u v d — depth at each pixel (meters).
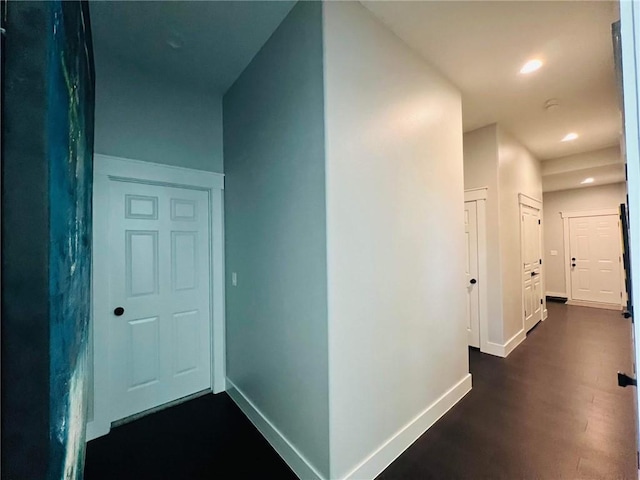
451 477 1.59
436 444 1.85
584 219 6.27
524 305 3.97
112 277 2.13
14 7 0.51
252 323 2.20
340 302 1.49
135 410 2.22
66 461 0.73
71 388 0.80
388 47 1.82
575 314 5.14
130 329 2.21
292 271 1.72
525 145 4.12
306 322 1.60
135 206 2.26
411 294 1.94
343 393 1.49
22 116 0.52
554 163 4.76
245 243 2.31
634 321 0.42
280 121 1.83
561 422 2.04
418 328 1.99
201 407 2.35
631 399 2.32
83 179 1.17
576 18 1.78
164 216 2.40
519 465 1.66
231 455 1.79
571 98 2.77
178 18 1.76
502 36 1.92
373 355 1.66
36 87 0.53
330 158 1.47
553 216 6.70
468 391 2.48
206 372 2.61
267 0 1.62
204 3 1.65
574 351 3.38
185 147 2.49
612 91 2.63
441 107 2.31
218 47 2.03
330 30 1.49
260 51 2.05
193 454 1.80
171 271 2.43
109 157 2.11
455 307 2.39
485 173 3.47
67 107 0.76
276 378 1.88
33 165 0.53
